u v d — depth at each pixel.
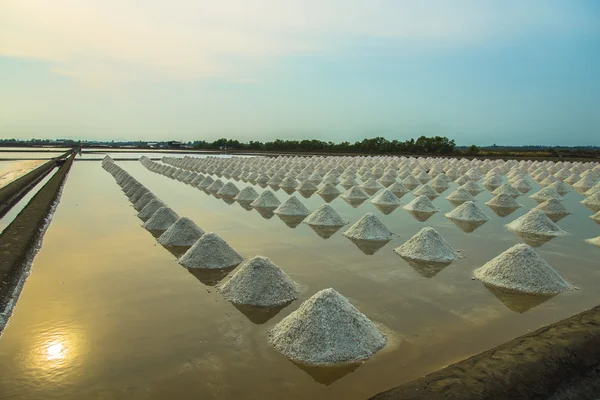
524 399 3.84
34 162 37.44
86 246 9.45
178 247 9.34
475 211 12.86
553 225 11.13
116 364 4.61
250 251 9.04
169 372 4.45
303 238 10.30
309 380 4.32
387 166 31.55
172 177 26.41
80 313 5.92
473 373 4.06
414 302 6.30
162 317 5.76
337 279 7.27
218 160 38.22
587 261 8.52
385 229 10.53
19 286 6.96
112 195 17.53
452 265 8.12
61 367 4.58
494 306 6.21
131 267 7.93
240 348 4.94
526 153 55.59
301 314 5.09
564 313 6.00
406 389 3.82
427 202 14.47
